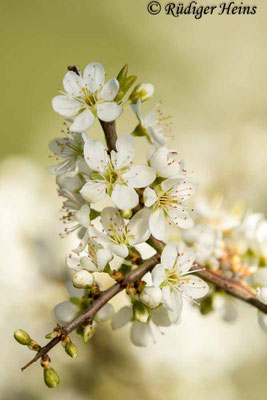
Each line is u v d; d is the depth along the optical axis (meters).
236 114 0.72
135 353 0.40
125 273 0.32
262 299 0.32
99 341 0.40
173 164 0.31
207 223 0.36
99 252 0.31
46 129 0.78
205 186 0.56
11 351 0.42
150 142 0.33
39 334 0.42
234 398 0.42
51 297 0.42
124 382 0.41
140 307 0.31
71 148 0.33
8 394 0.42
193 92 0.78
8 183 0.49
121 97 0.32
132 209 0.32
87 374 0.41
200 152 0.62
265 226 0.35
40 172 0.61
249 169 0.57
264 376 0.43
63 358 0.41
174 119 0.74
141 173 0.31
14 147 0.77
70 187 0.32
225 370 0.42
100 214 0.33
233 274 0.34
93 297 0.31
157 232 0.31
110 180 0.31
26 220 0.44
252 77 0.77
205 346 0.41
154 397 0.41
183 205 0.32
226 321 0.35
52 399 0.42
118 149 0.31
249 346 0.42
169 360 0.41
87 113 0.32
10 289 0.42
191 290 0.31
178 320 0.31
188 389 0.41
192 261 0.31
